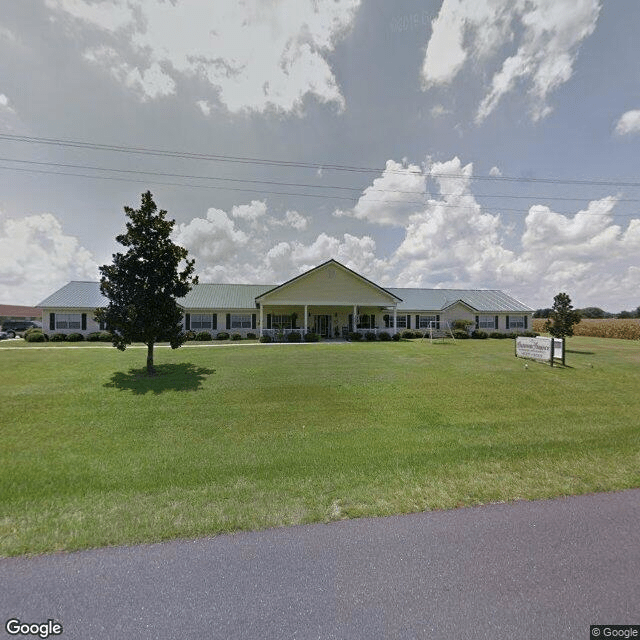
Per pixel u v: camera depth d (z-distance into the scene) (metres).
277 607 2.18
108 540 2.90
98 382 9.97
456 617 2.10
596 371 12.04
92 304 25.97
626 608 2.16
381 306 29.62
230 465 4.77
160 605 2.21
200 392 9.00
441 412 7.59
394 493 3.75
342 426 6.66
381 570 2.49
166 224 11.25
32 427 6.54
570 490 3.77
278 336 23.62
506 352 16.77
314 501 3.59
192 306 27.23
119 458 5.08
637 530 2.98
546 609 2.16
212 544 2.83
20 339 27.89
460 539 2.87
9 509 3.51
